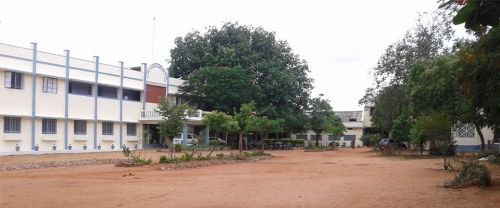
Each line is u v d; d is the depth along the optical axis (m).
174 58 59.09
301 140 64.88
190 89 52.00
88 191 13.05
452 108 27.17
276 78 53.53
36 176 17.88
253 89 51.78
